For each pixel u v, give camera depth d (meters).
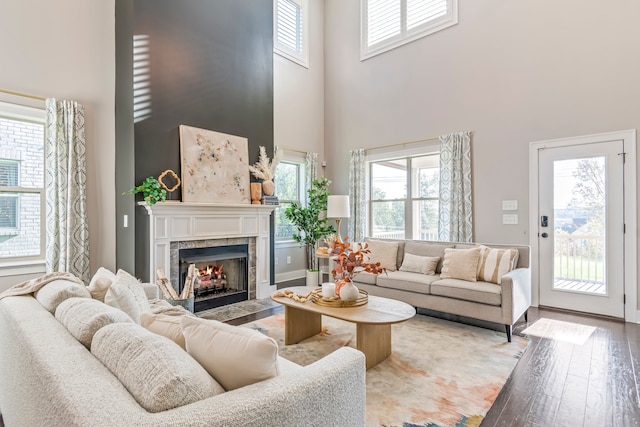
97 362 1.05
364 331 2.49
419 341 3.07
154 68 3.71
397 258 4.38
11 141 3.50
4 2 3.38
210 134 4.19
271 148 5.03
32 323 1.40
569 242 4.04
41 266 3.60
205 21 4.22
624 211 3.68
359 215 6.00
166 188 3.70
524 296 3.43
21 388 1.27
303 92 6.22
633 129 3.63
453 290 3.40
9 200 3.50
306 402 1.00
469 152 4.80
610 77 3.77
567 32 4.05
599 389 2.22
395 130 5.64
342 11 6.38
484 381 2.33
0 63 3.35
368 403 2.07
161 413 0.81
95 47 3.91
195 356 1.13
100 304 1.44
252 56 4.79
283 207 6.03
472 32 4.81
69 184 3.62
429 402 2.08
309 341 3.07
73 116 3.66
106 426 0.73
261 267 4.67
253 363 1.03
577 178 3.98
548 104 4.18
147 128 3.63
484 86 4.70
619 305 3.71
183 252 3.86
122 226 3.82
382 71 5.80
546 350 2.85
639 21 3.61
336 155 6.45
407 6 5.51
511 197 4.46
